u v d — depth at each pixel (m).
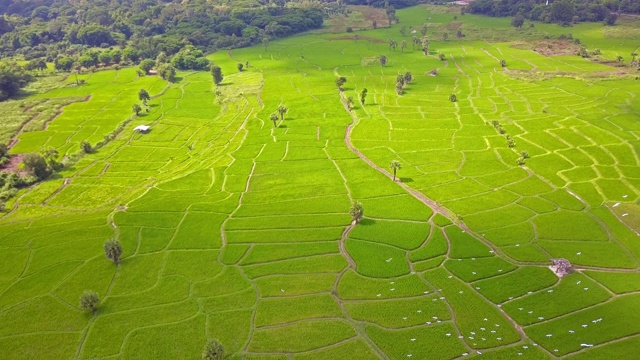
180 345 94.06
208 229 132.12
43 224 140.25
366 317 99.12
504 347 90.06
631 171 149.50
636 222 124.94
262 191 153.12
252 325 98.38
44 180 171.88
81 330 98.94
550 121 191.12
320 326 97.25
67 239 129.62
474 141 179.12
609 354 86.88
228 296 106.62
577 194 139.38
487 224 128.25
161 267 117.06
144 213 141.12
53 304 106.25
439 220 131.50
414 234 125.81
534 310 98.38
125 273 115.19
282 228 131.62
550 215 130.12
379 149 178.75
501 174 154.00
